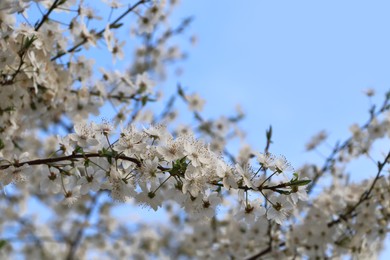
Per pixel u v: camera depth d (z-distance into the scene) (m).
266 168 3.07
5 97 4.00
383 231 5.43
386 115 6.25
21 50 3.84
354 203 5.75
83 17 4.45
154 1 4.98
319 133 6.84
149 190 3.18
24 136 4.60
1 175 3.38
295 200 3.06
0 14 3.77
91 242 8.47
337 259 5.80
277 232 5.87
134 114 5.33
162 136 3.18
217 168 2.99
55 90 4.24
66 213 7.93
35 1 3.85
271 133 4.32
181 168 3.01
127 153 3.12
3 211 7.46
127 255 8.64
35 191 7.06
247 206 3.15
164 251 8.71
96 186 3.21
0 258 7.47
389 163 5.12
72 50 4.48
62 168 3.49
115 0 4.59
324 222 5.65
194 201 3.12
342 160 6.44
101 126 3.30
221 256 6.31
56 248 8.35
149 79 5.19
